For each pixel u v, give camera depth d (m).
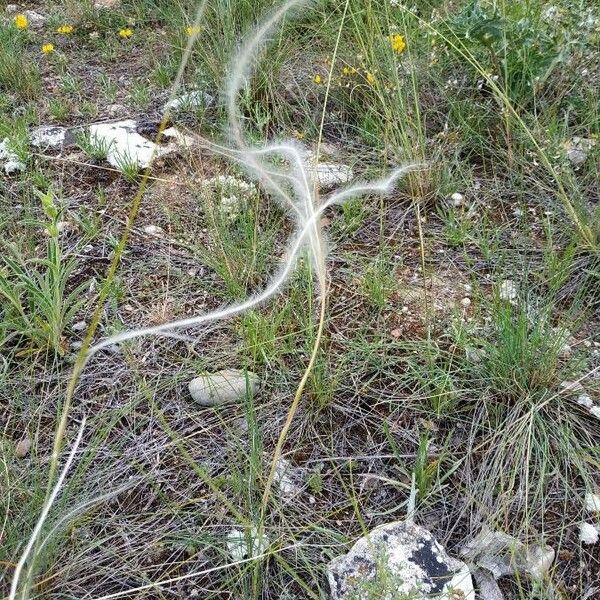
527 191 2.68
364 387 1.98
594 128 2.89
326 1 3.53
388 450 1.85
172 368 2.06
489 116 2.95
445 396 1.91
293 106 3.13
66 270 2.16
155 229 2.59
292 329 2.14
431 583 1.48
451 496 1.74
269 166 2.63
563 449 1.78
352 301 2.28
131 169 2.81
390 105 2.84
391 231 2.58
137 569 1.57
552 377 1.91
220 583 1.56
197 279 2.37
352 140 2.99
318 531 1.66
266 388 1.99
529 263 2.38
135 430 1.89
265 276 2.35
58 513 1.59
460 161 2.86
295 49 3.31
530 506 1.69
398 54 3.03
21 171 2.87
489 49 2.92
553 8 3.14
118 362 2.08
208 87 3.27
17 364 2.06
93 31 4.04
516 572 1.47
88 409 1.94
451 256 2.46
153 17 4.02
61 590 1.54
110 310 2.25
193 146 2.97
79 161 2.95
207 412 1.93
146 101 3.31
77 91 3.43
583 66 3.04
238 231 2.50
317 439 1.88
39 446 1.84
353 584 1.42
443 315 2.22
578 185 2.62
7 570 1.49
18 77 3.43
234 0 3.39
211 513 1.68
